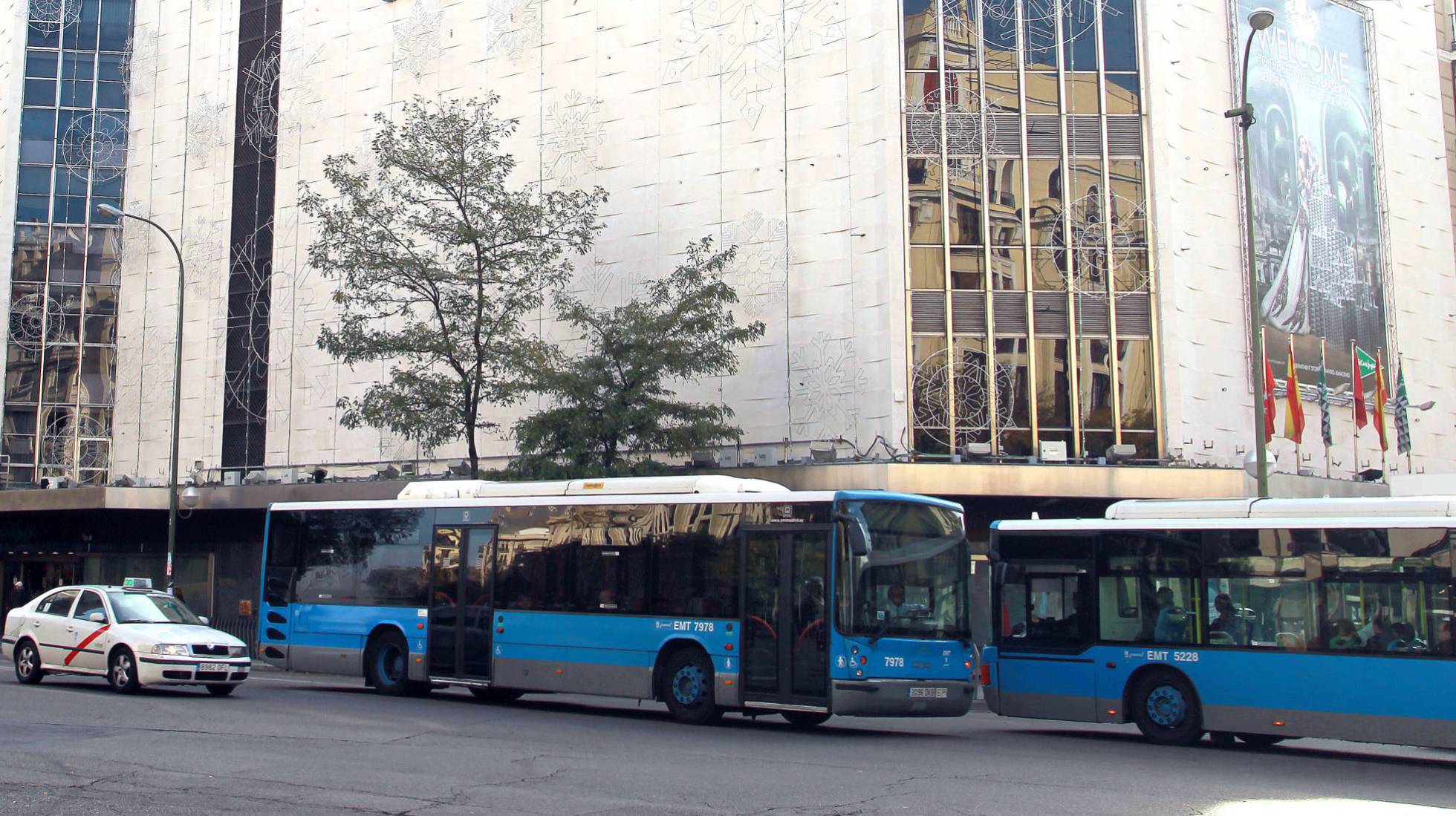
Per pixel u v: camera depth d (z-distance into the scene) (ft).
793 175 102.27
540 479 88.38
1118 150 99.55
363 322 105.09
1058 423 95.81
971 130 98.58
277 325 128.26
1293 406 98.12
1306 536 51.60
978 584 66.69
